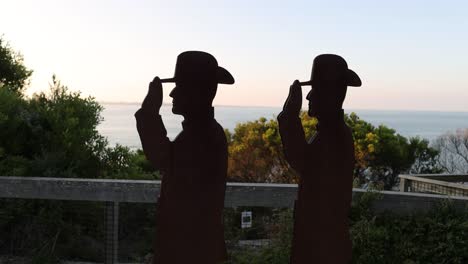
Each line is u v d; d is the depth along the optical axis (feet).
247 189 15.88
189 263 9.77
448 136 60.39
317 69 10.49
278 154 43.88
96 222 19.11
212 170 9.81
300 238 10.55
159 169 9.51
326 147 10.57
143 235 19.04
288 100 10.16
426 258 14.98
